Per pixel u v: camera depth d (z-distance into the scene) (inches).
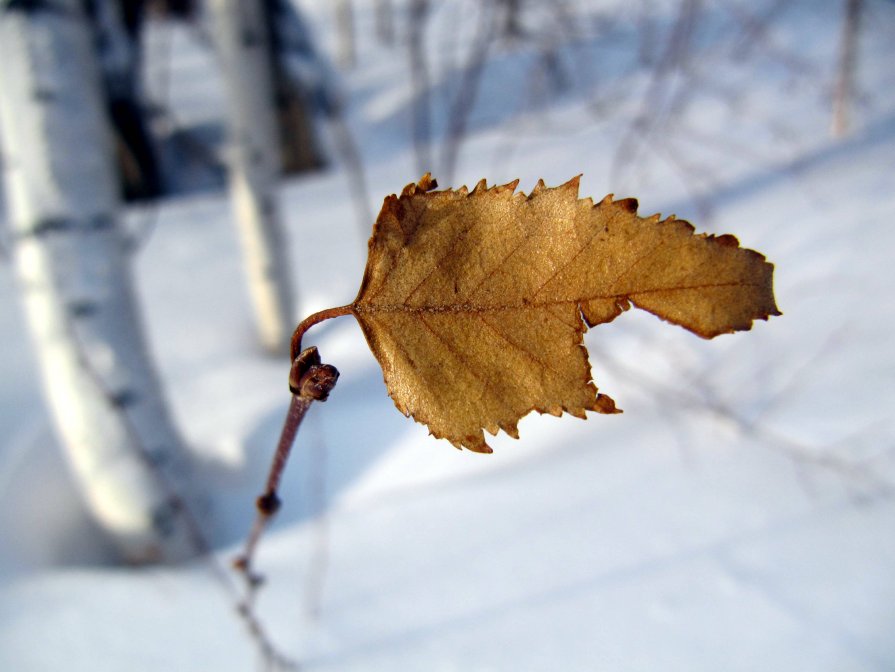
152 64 71.6
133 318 20.6
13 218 18.9
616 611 16.6
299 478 24.7
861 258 30.2
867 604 15.9
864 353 25.0
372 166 59.0
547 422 24.6
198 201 54.2
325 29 100.2
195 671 15.9
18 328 33.0
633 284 3.3
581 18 51.6
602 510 20.2
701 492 20.3
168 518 21.0
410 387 3.6
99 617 17.6
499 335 3.5
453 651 15.9
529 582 17.8
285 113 56.4
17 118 18.0
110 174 20.1
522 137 51.4
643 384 24.8
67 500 23.7
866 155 39.6
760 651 15.1
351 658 16.0
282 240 33.4
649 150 43.2
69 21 18.4
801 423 22.4
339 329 35.8
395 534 20.4
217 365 33.6
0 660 16.2
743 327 3.2
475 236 3.5
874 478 19.6
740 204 37.0
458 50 69.4
